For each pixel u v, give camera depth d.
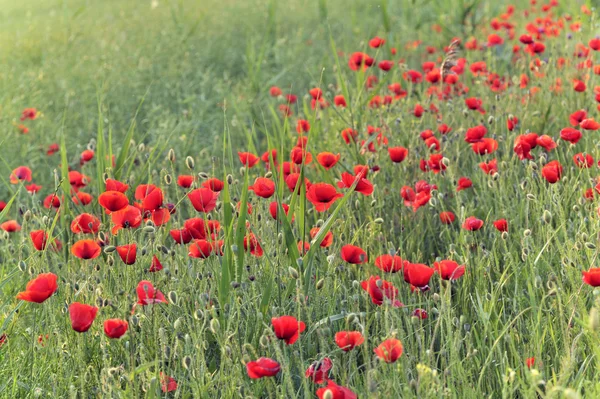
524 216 3.21
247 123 6.19
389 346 1.84
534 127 4.36
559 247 2.54
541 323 2.44
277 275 2.67
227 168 4.79
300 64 7.99
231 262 2.47
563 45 6.20
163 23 9.86
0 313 2.75
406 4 8.95
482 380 2.25
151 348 2.43
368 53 7.84
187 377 2.31
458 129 4.45
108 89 6.82
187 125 5.57
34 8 13.23
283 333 1.97
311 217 3.70
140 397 2.24
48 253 3.23
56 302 2.73
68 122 6.02
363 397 2.06
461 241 2.82
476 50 6.61
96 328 2.51
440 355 2.40
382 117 4.64
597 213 2.65
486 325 2.25
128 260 2.42
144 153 4.86
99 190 3.49
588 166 3.12
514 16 9.34
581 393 2.10
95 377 2.26
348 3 11.63
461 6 8.21
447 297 2.20
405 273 2.34
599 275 2.07
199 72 7.08
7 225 3.38
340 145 4.41
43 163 5.49
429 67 5.56
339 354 2.39
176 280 2.66
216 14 10.87
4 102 6.20
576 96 4.75
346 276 2.86
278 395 2.06
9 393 2.31
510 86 5.26
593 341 2.14
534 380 1.81
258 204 2.96
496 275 2.84
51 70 7.42
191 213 3.33
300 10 11.20
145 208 2.56
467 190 3.90
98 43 8.80
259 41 9.23
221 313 2.41
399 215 3.64
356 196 3.49
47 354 2.45
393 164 4.05
